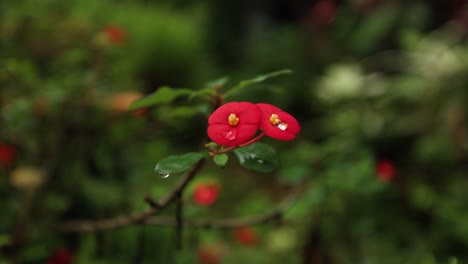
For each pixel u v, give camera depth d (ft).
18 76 1.58
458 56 2.95
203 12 5.82
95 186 1.76
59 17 2.18
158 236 1.61
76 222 1.54
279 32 6.08
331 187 1.56
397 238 2.03
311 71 4.91
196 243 1.62
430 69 2.98
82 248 1.61
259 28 6.44
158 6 5.01
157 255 1.60
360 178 1.59
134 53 3.38
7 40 1.82
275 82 4.80
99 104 1.76
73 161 1.74
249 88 1.24
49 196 1.66
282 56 5.27
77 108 1.72
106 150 1.79
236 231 2.06
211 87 1.20
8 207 1.55
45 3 2.13
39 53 2.03
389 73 4.00
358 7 3.97
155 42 3.85
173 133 1.73
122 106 1.72
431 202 2.15
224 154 1.08
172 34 4.00
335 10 5.00
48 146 1.70
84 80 1.71
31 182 1.56
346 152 1.73
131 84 2.22
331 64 4.78
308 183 1.57
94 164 1.77
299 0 6.41
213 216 2.50
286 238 2.05
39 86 1.64
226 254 2.02
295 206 1.48
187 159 1.07
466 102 2.69
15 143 1.63
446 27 3.54
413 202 2.16
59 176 1.71
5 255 1.48
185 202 1.54
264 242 2.08
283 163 1.82
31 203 1.55
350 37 4.83
